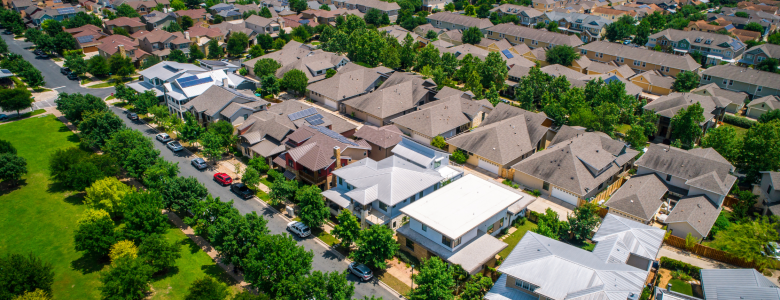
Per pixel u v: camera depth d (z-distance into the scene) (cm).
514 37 16812
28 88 11775
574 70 13675
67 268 5725
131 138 7712
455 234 5391
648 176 7219
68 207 7019
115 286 4856
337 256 5925
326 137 7556
